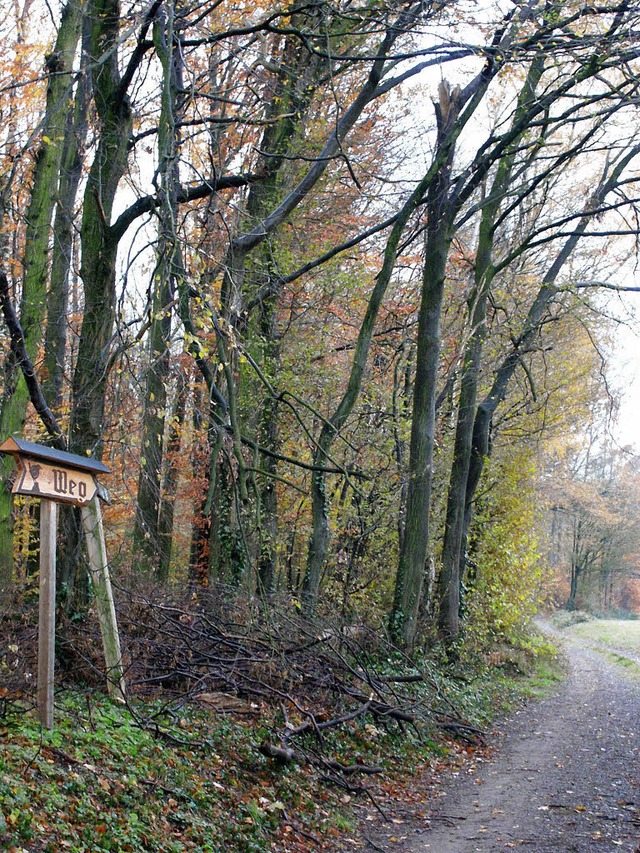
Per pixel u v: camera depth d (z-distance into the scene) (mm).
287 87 17844
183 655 11438
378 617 21047
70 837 5938
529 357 26156
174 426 18688
